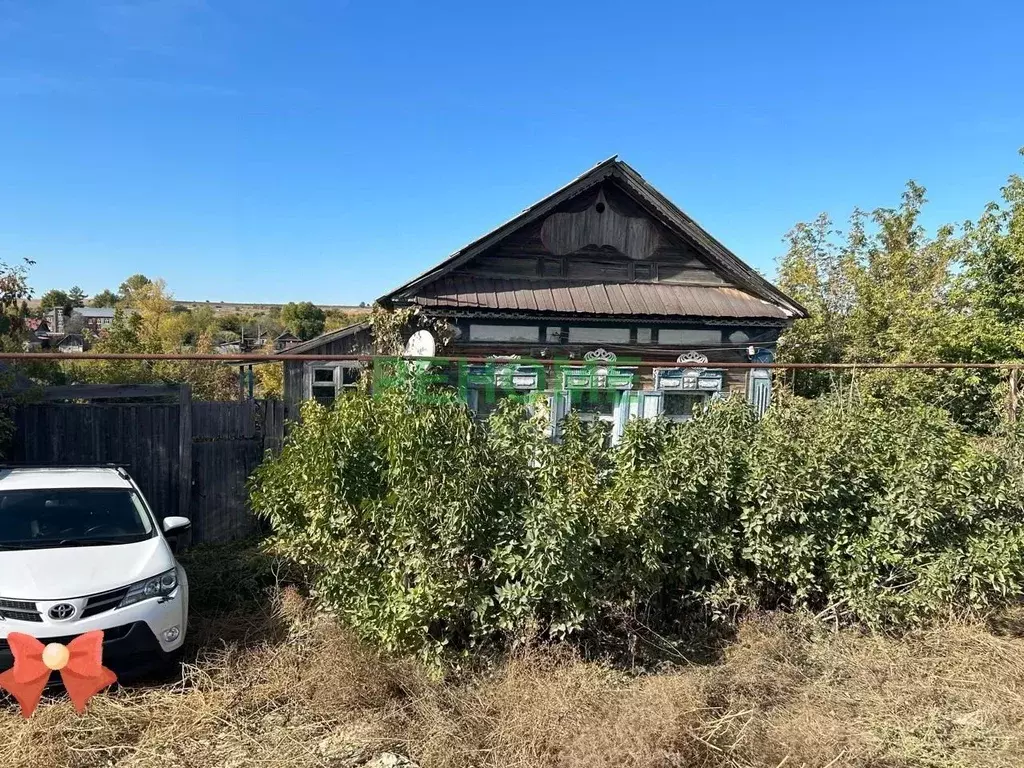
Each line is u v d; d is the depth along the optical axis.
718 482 5.69
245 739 4.40
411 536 4.98
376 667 4.95
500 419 5.54
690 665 5.22
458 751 4.12
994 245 15.20
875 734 4.40
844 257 23.38
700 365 7.32
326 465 5.43
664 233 11.99
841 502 5.96
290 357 5.63
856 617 5.99
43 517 5.84
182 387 8.62
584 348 11.14
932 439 6.16
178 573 5.71
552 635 4.97
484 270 11.11
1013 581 5.89
